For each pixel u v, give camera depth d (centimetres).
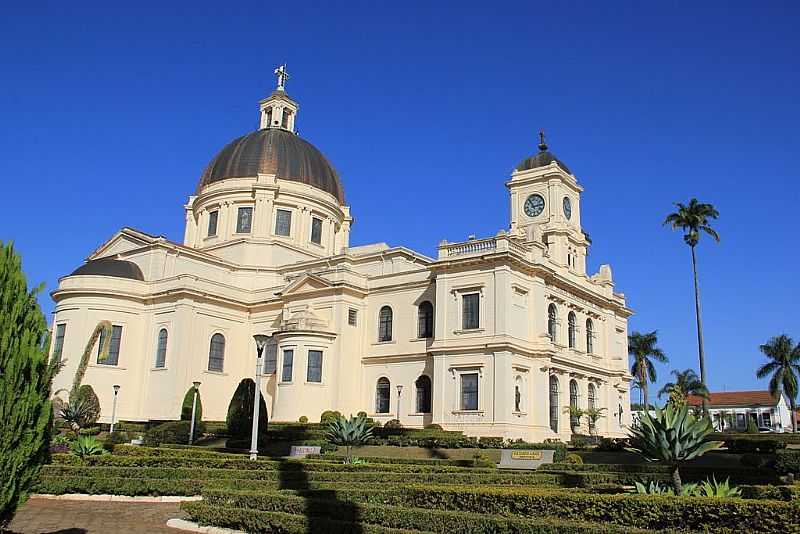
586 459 4194
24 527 1831
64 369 5703
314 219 7281
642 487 1925
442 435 4553
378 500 1809
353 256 6247
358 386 5694
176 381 5656
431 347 5169
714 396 12381
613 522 1474
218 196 7081
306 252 7050
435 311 5247
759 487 1856
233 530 1752
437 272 5300
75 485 2430
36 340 1324
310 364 5469
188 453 3334
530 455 3759
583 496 1523
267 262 6762
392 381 5525
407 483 2330
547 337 5175
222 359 6125
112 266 6144
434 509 1675
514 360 4897
